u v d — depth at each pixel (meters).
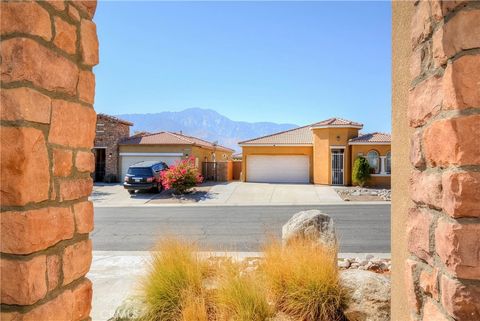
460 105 1.12
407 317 1.67
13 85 1.19
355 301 4.02
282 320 4.01
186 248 4.99
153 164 21.06
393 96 1.93
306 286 4.15
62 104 1.40
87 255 1.57
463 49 1.12
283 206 15.75
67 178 1.42
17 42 1.19
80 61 1.54
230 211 14.50
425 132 1.37
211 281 4.67
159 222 12.09
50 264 1.31
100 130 25.88
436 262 1.29
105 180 25.84
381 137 22.81
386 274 5.77
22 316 1.19
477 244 1.09
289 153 24.92
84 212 1.54
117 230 10.77
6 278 1.19
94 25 1.67
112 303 4.76
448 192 1.15
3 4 1.21
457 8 1.16
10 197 1.17
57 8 1.37
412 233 1.51
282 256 4.73
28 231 1.18
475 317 1.08
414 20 1.54
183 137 27.59
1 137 1.18
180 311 4.08
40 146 1.26
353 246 8.37
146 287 4.41
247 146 25.34
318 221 5.71
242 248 8.38
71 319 1.45
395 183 1.88
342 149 22.97
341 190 20.62
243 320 3.79
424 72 1.43
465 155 1.10
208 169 27.48
